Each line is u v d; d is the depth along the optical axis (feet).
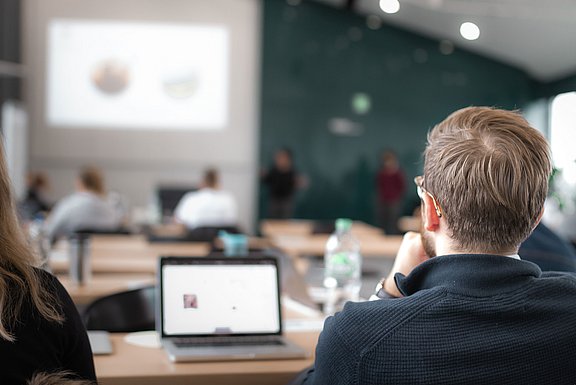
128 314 7.99
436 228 4.37
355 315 4.11
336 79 40.86
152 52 38.73
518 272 4.14
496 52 40.63
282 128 40.40
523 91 41.39
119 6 38.47
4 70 34.81
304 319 8.31
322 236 20.30
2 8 34.60
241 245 12.67
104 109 38.58
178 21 38.83
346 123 41.01
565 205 36.27
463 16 36.65
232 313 7.07
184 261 7.13
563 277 4.35
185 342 6.77
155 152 38.93
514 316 4.04
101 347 6.60
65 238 16.85
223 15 39.34
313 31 40.55
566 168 38.52
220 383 5.96
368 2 38.45
